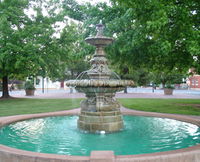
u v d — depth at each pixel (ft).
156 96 81.25
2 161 12.05
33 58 56.59
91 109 20.72
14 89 141.08
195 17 34.81
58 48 66.74
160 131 20.57
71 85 21.01
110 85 19.36
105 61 22.76
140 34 36.50
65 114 30.09
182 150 12.04
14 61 58.03
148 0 28.91
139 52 42.14
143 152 14.43
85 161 10.75
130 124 24.07
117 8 43.21
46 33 62.54
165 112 36.40
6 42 55.88
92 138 18.07
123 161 10.76
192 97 75.92
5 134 19.45
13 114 34.91
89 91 20.79
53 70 72.90
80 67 114.93
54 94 96.37
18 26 63.05
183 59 41.16
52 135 19.07
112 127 20.24
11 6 59.36
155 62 46.09
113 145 16.01
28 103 53.67
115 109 20.93
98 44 22.77
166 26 31.40
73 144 16.30
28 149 15.12
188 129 21.38
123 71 95.81
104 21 43.93
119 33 42.45
